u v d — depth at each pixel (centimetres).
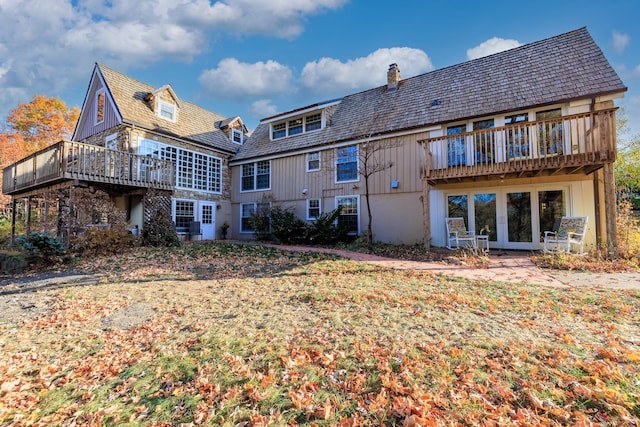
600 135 677
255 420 205
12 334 371
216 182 1616
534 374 235
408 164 1097
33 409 232
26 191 1269
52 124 2353
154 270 719
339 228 1181
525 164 750
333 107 1450
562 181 867
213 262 817
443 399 212
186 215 1445
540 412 197
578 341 287
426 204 902
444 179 922
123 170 1080
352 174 1251
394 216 1123
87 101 1447
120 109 1248
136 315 424
